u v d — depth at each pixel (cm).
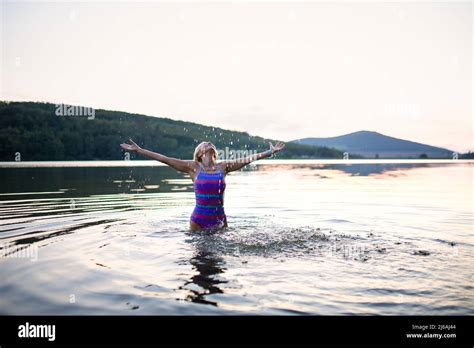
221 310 285
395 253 441
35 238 512
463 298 309
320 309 288
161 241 496
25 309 289
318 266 391
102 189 1150
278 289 326
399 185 1372
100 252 443
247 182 1541
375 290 325
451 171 2366
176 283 340
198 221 572
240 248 461
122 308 289
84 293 318
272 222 633
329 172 2338
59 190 1109
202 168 585
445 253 441
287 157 5997
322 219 665
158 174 1992
